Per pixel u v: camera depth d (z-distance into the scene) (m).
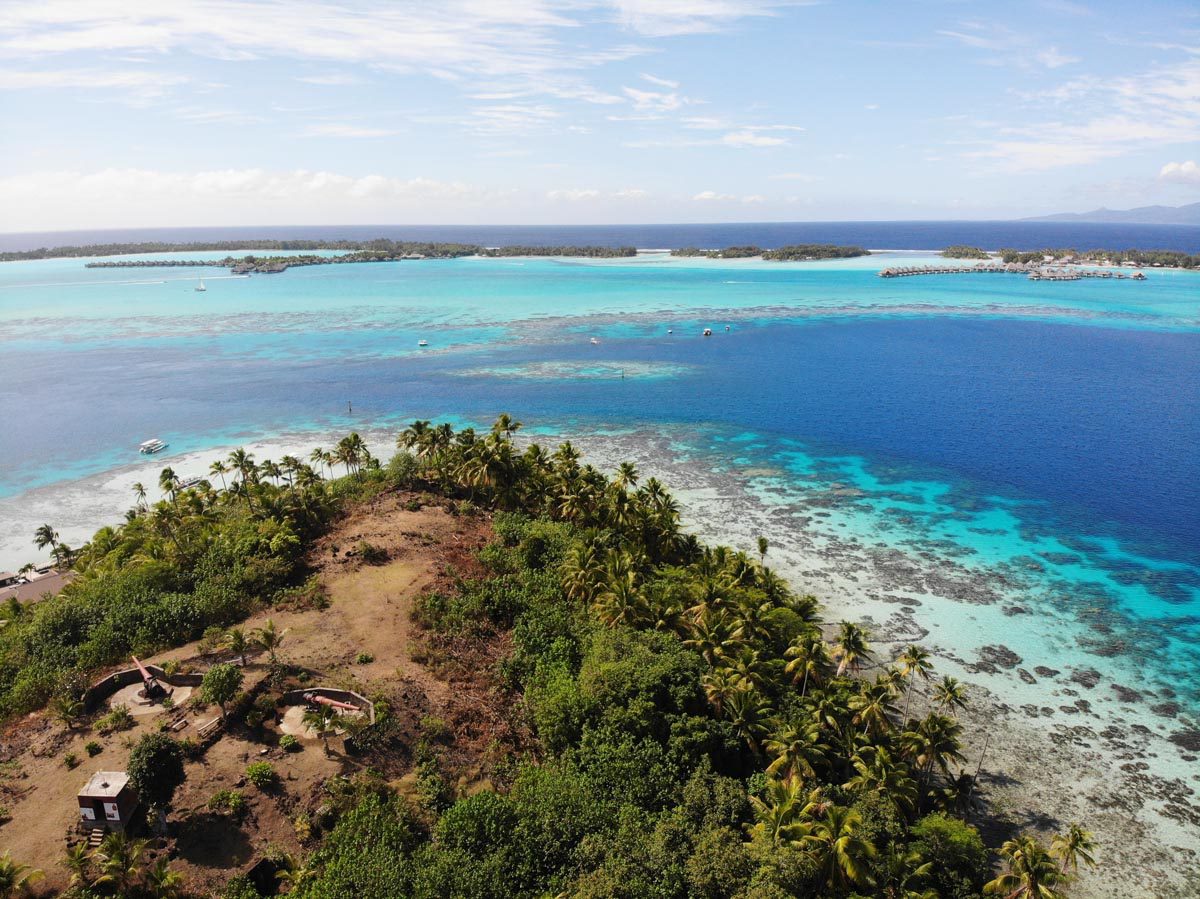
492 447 106.31
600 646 68.94
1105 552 102.94
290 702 62.31
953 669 77.81
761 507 117.62
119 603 75.00
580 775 55.62
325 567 86.88
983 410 167.38
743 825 51.34
